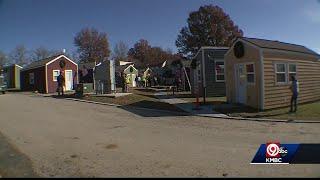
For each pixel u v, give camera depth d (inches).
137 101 980.6
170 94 1331.2
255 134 504.4
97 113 756.6
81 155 377.4
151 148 409.7
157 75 2874.0
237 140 457.7
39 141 453.4
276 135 495.2
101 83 1191.6
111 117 693.3
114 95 1093.1
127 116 711.1
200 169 322.3
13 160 358.0
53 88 1653.5
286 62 892.6
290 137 478.9
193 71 1331.2
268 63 829.8
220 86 1239.5
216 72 1237.1
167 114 746.2
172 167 329.4
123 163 344.5
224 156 369.4
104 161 352.2
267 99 814.5
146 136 487.2
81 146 422.0
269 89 823.1
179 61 1726.1
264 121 644.7
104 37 4084.6
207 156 369.7
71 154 382.3
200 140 457.7
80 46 4013.3
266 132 522.0
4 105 939.3
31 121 634.8
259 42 877.2
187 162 346.6
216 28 3218.5
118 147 415.5
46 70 1636.3
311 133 510.6
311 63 1027.3
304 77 977.5
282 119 658.8
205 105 890.1
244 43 868.6
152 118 682.8
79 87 1186.6
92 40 4015.8
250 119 666.2
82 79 1975.9
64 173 312.8
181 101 1010.1
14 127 569.9
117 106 903.1
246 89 869.8
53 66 1659.7
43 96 1302.9
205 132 522.0
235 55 904.3
